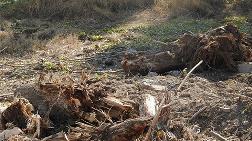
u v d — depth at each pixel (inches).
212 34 319.9
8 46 389.1
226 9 496.1
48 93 224.5
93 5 495.5
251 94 250.1
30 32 439.8
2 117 222.1
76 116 220.1
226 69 308.8
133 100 231.6
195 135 213.9
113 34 429.7
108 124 195.2
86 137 195.2
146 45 379.2
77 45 400.2
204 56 305.0
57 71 332.8
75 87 222.5
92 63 349.4
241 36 320.2
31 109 222.1
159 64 312.8
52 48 394.0
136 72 312.8
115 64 346.0
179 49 316.2
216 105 235.6
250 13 480.4
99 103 219.8
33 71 335.0
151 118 195.5
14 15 488.1
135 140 193.0
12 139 196.4
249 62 310.2
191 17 476.4
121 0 505.4
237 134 219.1
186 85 271.7
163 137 195.2
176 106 239.6
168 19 472.7
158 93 253.4
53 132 214.4
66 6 491.8
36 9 490.9
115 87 262.2
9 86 305.3
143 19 477.4
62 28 451.5
